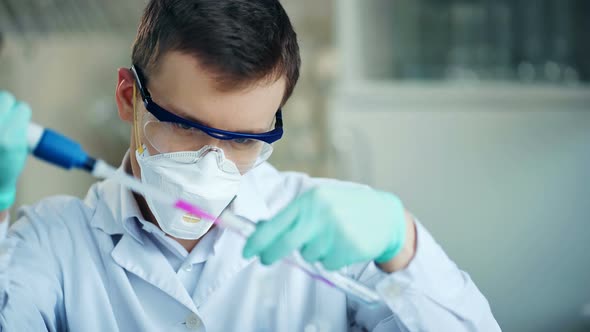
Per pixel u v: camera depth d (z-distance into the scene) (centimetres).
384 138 368
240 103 107
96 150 410
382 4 365
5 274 110
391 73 369
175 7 109
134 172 125
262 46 106
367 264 130
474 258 375
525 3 366
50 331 122
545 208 375
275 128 119
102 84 402
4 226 105
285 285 132
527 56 370
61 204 135
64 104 391
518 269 374
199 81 105
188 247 130
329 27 448
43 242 128
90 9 297
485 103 368
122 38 371
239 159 117
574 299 375
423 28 366
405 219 115
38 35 294
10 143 91
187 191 110
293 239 100
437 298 113
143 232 129
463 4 366
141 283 127
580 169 374
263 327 131
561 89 370
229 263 128
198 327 125
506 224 375
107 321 124
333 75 436
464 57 368
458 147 370
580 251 377
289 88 120
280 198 143
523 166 373
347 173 368
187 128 112
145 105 112
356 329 137
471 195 373
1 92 95
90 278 126
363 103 366
